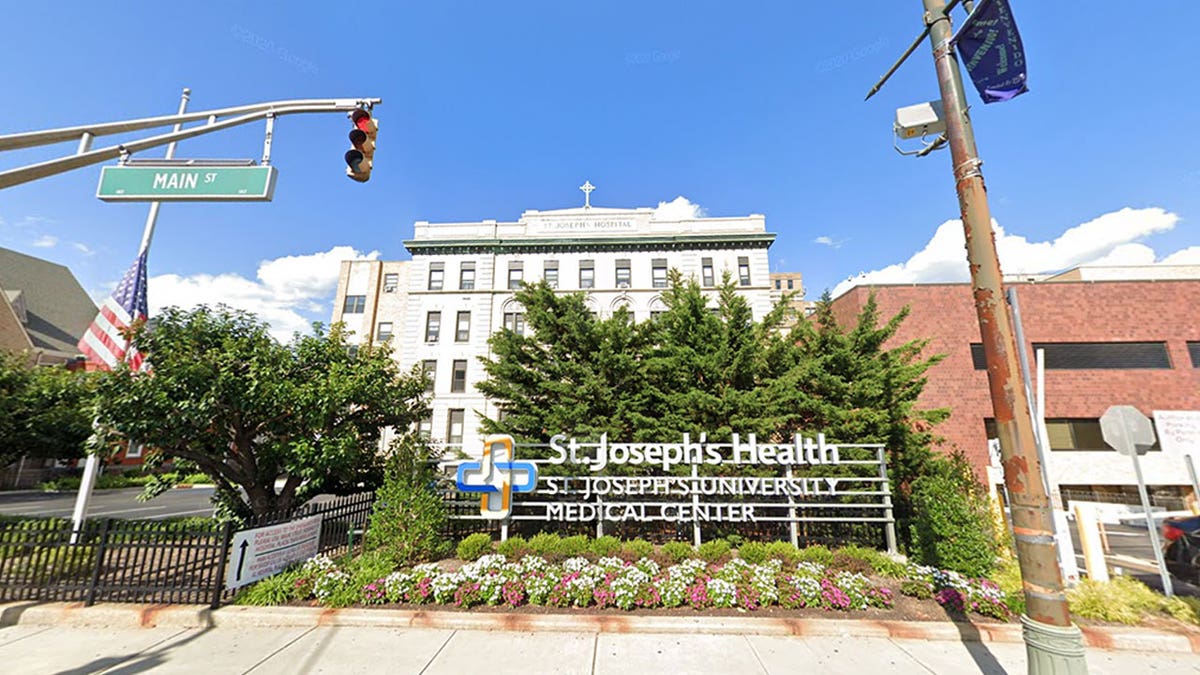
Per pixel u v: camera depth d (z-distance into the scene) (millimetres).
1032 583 3545
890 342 18578
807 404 10289
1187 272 30938
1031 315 18812
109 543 6828
